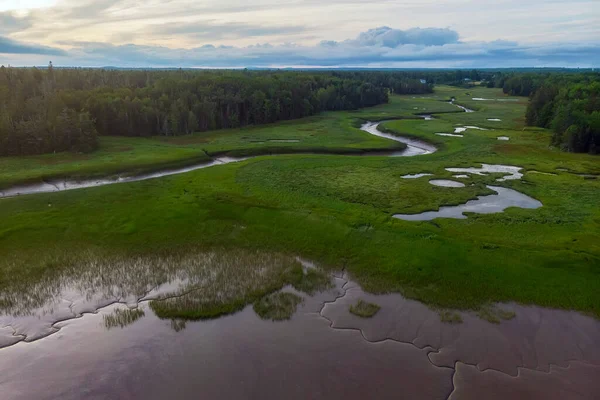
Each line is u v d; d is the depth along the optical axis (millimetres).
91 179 54906
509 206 43219
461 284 27844
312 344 22328
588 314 24953
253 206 41562
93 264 30750
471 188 49250
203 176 53062
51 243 33875
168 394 18969
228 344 22297
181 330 23453
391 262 30734
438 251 31781
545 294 26594
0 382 19578
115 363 20859
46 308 25375
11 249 32656
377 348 22109
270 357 21312
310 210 40750
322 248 33469
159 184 49469
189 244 34344
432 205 42969
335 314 25094
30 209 40844
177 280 28797
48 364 20781
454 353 21812
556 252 31375
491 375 20312
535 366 21000
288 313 25062
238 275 29438
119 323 23969
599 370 20781
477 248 32094
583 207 42281
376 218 38688
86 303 25969
